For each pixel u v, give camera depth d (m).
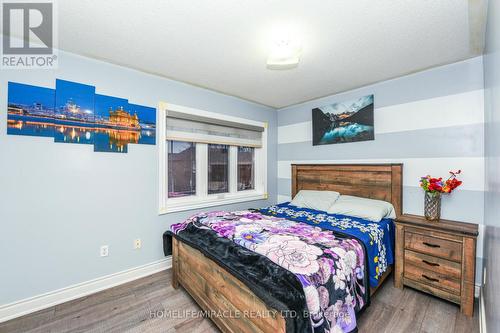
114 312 1.85
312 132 3.41
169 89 2.61
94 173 2.13
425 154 2.37
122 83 2.29
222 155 3.30
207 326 1.70
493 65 1.19
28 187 1.83
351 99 2.96
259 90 2.99
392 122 2.60
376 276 1.86
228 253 1.55
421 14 1.48
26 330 1.65
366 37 1.76
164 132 2.56
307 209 2.89
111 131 2.22
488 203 1.62
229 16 1.51
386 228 2.20
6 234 1.75
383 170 2.62
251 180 3.73
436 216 2.15
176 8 1.43
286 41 1.78
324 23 1.58
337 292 1.33
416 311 1.84
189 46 1.90
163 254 2.58
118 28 1.65
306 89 2.95
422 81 2.38
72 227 2.03
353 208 2.50
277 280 1.20
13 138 1.77
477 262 2.02
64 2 1.38
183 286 2.09
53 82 1.93
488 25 1.40
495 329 1.04
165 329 1.67
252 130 3.56
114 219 2.25
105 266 2.20
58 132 1.95
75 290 2.04
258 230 1.84
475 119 2.07
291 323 1.02
